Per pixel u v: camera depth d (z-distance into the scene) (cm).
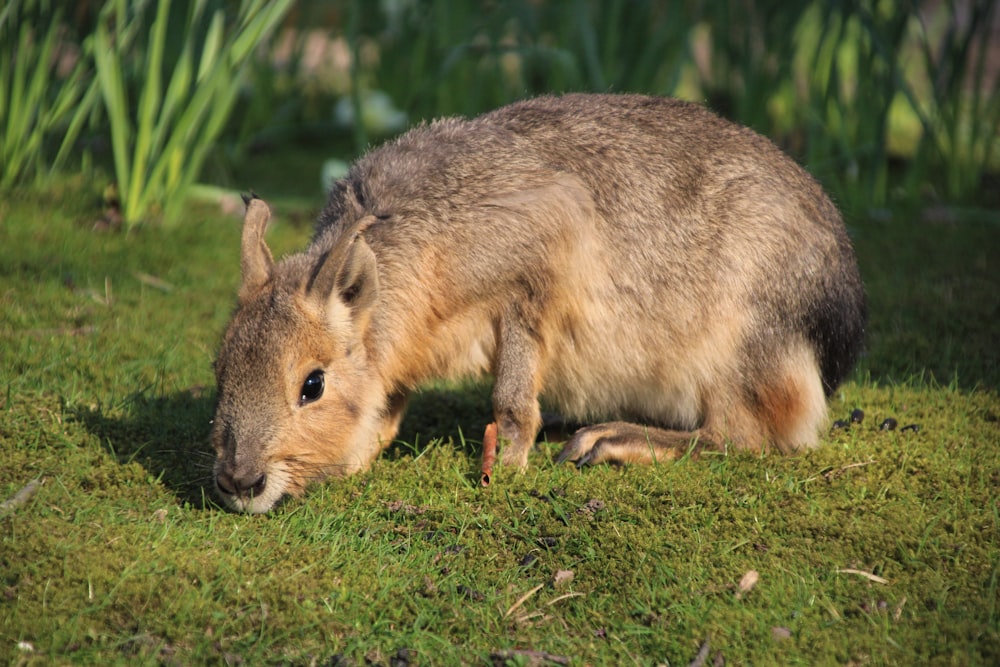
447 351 880
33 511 757
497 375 885
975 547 769
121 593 682
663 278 902
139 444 872
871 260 1395
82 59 1373
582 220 874
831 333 927
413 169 879
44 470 810
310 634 673
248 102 1845
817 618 698
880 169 1575
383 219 805
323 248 850
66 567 696
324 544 758
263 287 811
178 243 1341
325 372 792
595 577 738
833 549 771
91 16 1421
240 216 1461
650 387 930
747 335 900
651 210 901
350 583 720
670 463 888
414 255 846
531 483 841
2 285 1159
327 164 1580
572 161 903
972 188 1630
